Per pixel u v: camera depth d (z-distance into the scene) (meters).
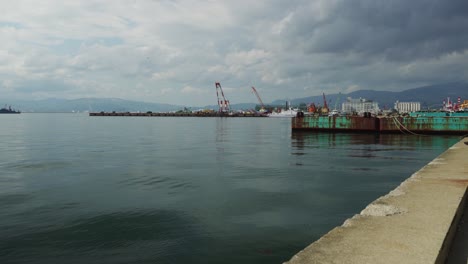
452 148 26.91
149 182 22.67
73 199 18.12
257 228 13.27
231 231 12.97
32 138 68.81
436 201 9.56
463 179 13.07
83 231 13.16
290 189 20.16
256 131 102.69
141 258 10.73
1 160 34.41
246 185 21.45
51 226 13.76
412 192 10.81
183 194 19.08
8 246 11.73
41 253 11.17
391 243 6.45
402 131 68.88
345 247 6.31
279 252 11.04
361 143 53.84
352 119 74.44
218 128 123.81
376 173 25.69
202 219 14.48
